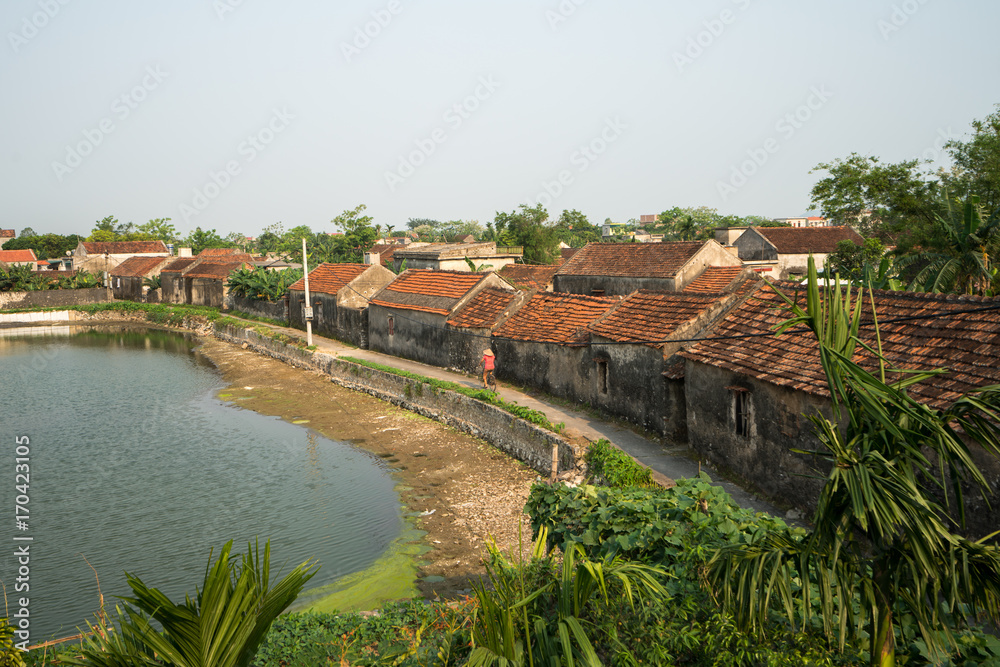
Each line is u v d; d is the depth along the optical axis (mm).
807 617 6035
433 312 32594
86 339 54219
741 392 16391
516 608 6398
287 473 21938
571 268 43531
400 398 29500
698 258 37719
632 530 8383
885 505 5207
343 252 83500
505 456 22078
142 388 35438
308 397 32219
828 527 5617
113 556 16312
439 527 17266
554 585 7266
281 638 9758
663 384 19609
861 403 5633
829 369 5723
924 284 24516
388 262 67312
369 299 38531
